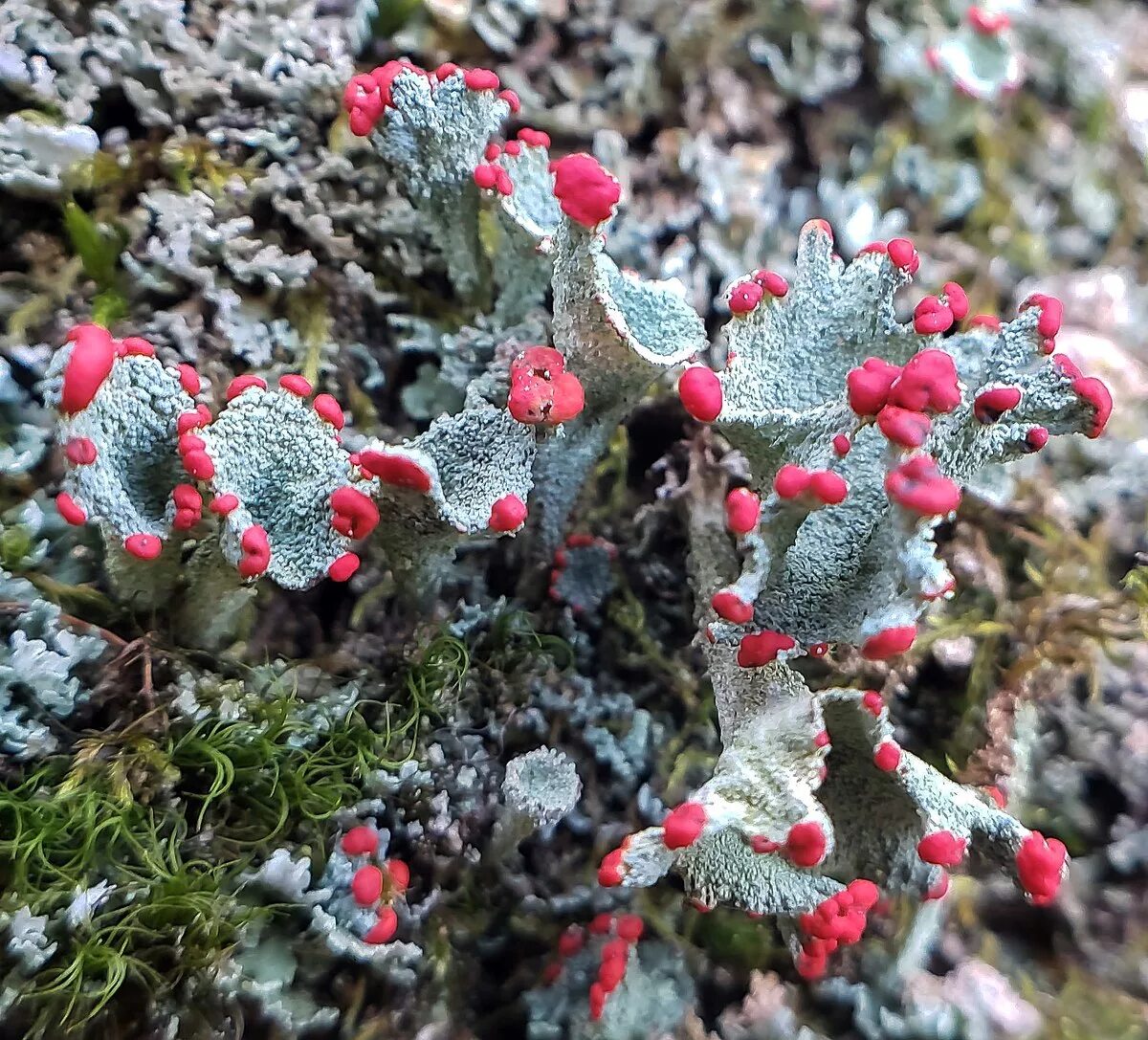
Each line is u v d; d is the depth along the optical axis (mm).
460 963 47
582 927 48
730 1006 47
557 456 50
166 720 45
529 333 54
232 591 45
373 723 49
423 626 51
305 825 45
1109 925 51
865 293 46
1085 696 56
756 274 47
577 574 56
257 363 54
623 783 51
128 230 54
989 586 58
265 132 57
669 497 58
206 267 54
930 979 48
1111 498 61
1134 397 65
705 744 53
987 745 54
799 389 47
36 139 52
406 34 63
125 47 55
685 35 67
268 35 58
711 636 47
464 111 49
